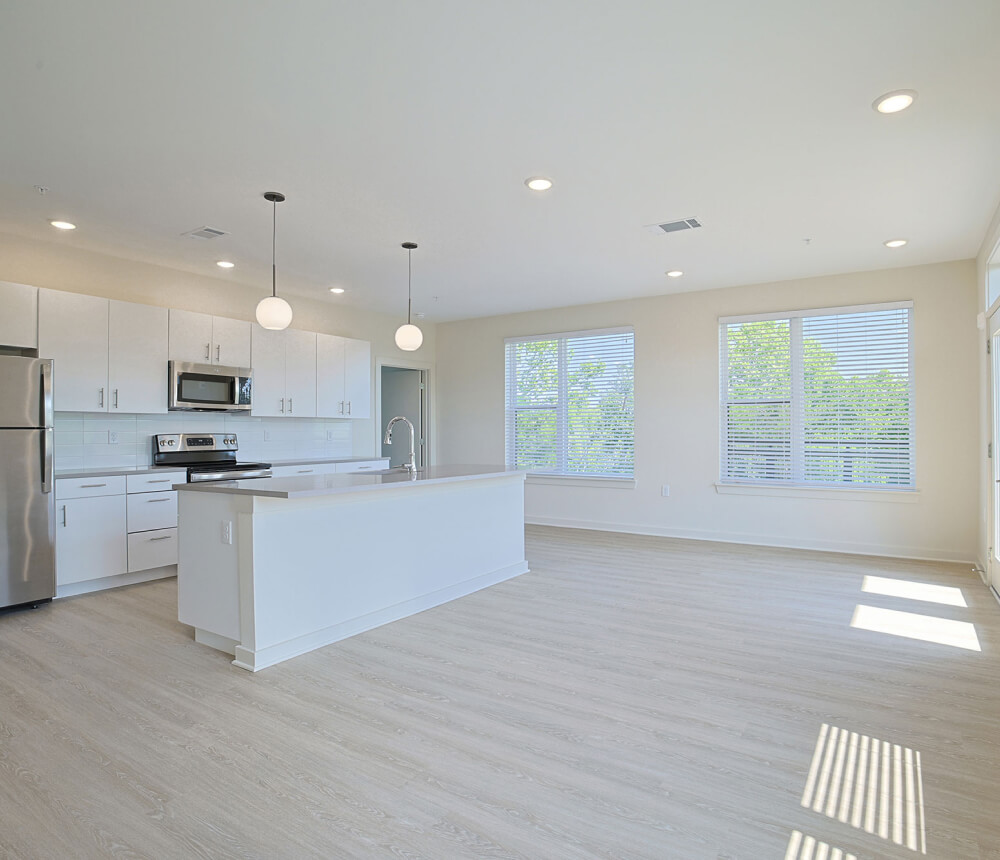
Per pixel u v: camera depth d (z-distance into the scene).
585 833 1.78
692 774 2.09
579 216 4.11
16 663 3.06
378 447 7.43
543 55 2.34
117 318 4.73
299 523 3.23
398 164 3.30
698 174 3.44
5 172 3.38
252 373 5.72
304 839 1.75
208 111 2.75
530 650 3.25
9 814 1.86
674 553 5.67
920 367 5.33
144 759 2.17
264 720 2.46
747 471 6.12
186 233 4.41
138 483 4.66
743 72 2.46
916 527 5.38
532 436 7.43
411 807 1.90
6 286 4.14
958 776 2.08
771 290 5.96
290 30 2.17
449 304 6.98
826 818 1.85
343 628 3.45
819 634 3.48
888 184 3.58
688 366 6.39
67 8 2.04
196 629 3.36
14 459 3.90
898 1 2.04
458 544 4.31
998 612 3.86
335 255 4.99
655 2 2.04
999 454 4.16
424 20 2.12
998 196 3.77
